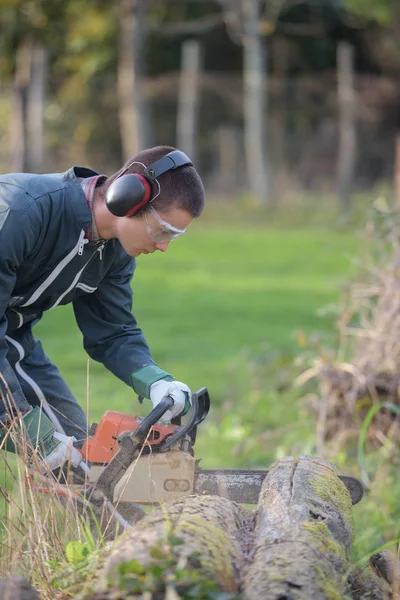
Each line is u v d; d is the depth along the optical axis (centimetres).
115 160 5672
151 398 625
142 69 4669
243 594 401
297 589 396
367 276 1047
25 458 547
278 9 4959
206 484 573
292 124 5609
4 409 577
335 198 4512
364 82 5016
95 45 5209
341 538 483
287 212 4322
